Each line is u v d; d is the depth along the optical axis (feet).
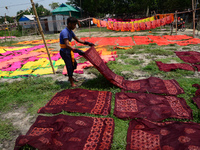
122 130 8.54
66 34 12.81
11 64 22.95
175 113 9.51
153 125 8.46
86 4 116.26
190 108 9.94
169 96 11.48
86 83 14.82
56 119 9.48
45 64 21.85
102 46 32.60
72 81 14.47
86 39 45.34
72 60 13.69
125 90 12.91
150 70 17.35
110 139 7.81
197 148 6.71
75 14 121.19
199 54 21.85
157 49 26.43
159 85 13.24
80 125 8.84
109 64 20.17
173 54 23.62
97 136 8.02
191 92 12.01
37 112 10.68
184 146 6.89
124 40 40.34
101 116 9.83
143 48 29.04
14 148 7.47
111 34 60.85
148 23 33.32
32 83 15.62
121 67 18.61
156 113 9.62
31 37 69.00
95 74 17.16
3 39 65.57
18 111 11.13
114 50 28.76
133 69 18.08
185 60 19.93
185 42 32.68
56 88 14.32
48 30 94.68
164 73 16.11
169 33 51.65
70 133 8.25
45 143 7.40
